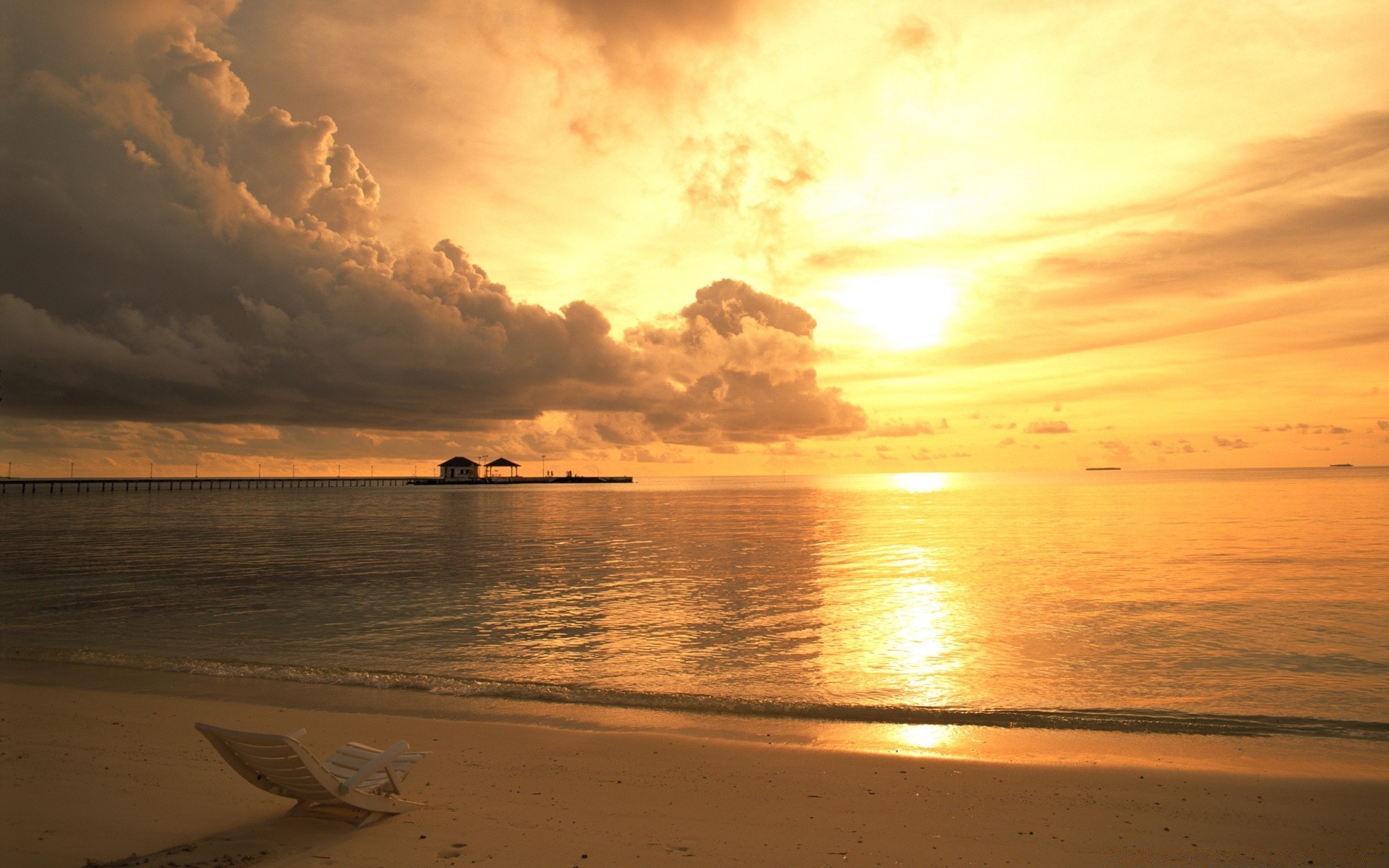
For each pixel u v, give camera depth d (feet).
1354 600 71.36
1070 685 42.78
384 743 30.96
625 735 32.27
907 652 51.72
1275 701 39.45
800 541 143.64
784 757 29.19
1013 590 79.97
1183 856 20.61
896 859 19.99
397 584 87.04
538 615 66.64
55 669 45.68
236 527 194.59
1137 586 81.20
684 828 21.94
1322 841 21.76
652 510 278.87
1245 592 76.02
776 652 51.88
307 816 22.31
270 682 42.63
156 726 32.94
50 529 189.06
